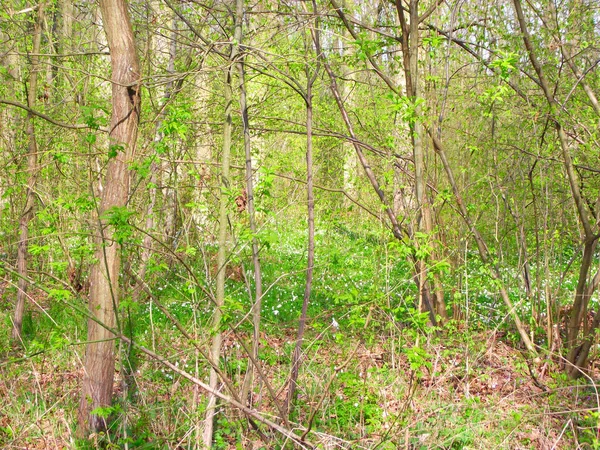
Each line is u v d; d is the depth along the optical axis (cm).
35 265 845
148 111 759
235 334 478
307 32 681
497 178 816
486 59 854
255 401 588
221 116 835
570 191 846
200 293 590
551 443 545
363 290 889
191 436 523
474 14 866
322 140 941
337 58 781
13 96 846
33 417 543
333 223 838
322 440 473
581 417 595
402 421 483
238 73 579
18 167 746
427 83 849
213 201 670
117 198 538
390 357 626
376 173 917
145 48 806
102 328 532
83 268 856
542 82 735
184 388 577
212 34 800
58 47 902
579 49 883
